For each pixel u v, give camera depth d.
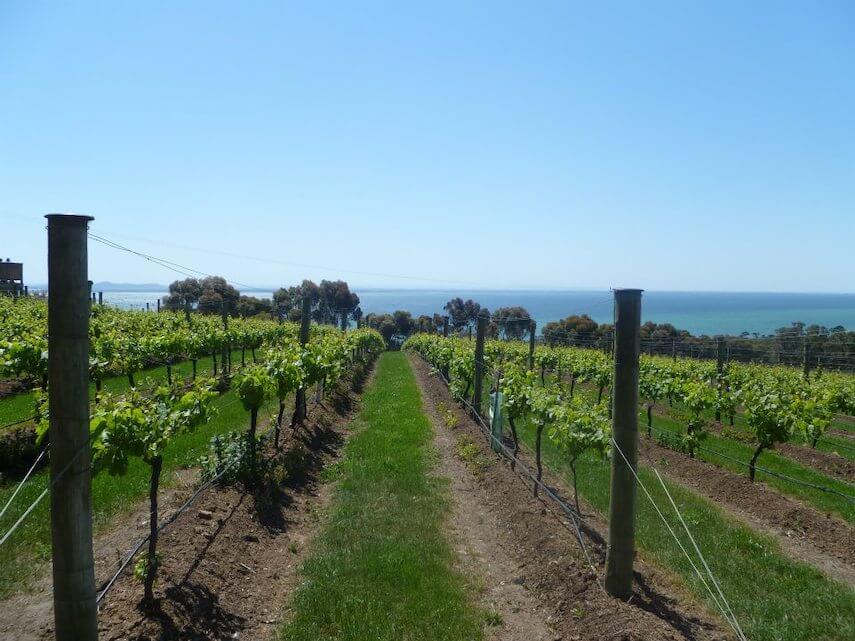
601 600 3.94
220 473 5.53
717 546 5.08
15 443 5.88
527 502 5.79
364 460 7.70
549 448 8.62
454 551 5.05
